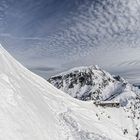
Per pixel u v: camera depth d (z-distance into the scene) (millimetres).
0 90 22234
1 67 29094
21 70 39406
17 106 22797
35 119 24422
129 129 57219
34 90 33688
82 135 31469
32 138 20484
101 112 56250
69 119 34500
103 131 40000
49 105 34688
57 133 27391
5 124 18719
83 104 52781
